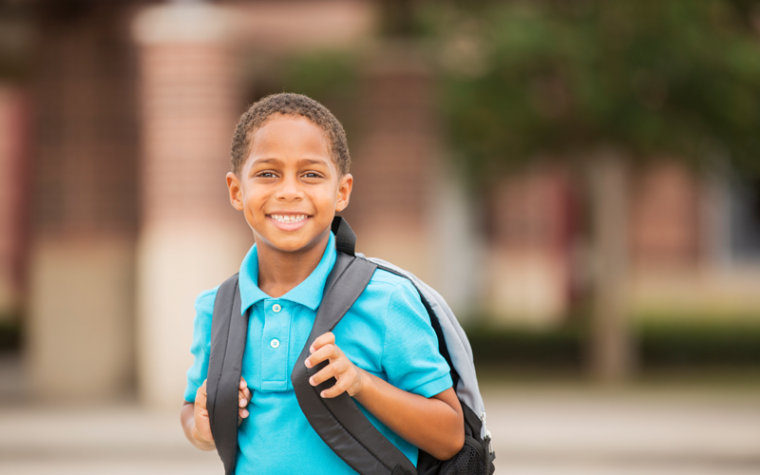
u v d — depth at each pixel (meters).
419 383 2.62
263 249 2.66
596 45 13.58
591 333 16.70
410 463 2.59
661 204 24.08
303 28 15.33
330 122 2.64
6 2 13.88
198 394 2.69
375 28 15.21
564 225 22.47
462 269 21.91
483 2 14.35
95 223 14.29
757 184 15.85
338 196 2.72
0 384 15.80
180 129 13.40
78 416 12.90
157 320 13.49
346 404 2.52
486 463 2.72
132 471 10.31
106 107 14.26
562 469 10.27
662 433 11.34
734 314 23.08
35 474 10.13
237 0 14.98
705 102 13.80
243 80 14.43
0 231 24.84
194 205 13.39
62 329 14.29
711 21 13.67
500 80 14.16
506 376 15.91
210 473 10.25
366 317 2.62
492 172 15.84
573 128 14.60
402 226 15.23
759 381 15.17
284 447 2.58
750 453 10.57
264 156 2.57
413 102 15.10
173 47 13.38
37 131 14.29
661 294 24.09
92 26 14.15
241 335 2.65
